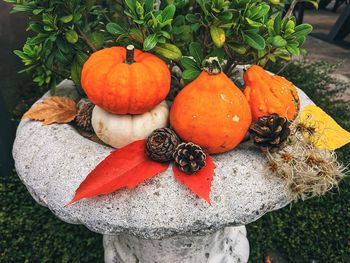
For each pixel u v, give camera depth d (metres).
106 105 0.30
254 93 0.32
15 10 0.36
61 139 0.32
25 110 0.73
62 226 0.58
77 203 0.28
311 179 0.29
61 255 0.57
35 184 0.30
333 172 0.29
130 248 0.47
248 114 0.30
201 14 0.35
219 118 0.28
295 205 0.61
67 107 0.37
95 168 0.27
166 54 0.34
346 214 0.58
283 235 0.59
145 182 0.28
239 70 0.43
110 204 0.27
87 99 0.39
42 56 0.40
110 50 0.32
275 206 0.29
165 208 0.27
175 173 0.28
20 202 0.61
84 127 0.36
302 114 0.34
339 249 0.58
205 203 0.27
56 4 0.37
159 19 0.31
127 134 0.31
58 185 0.29
